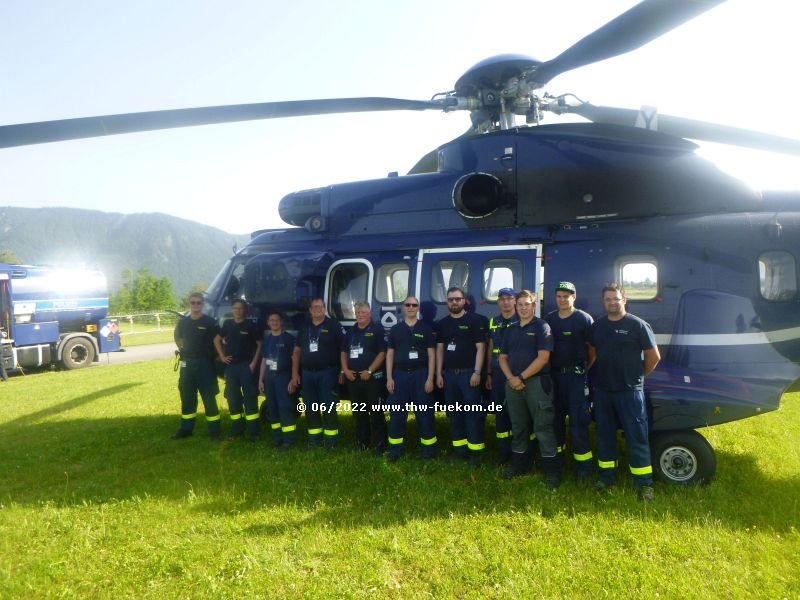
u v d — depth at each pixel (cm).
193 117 411
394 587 317
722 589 301
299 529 395
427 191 599
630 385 432
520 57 510
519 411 481
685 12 306
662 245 498
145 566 350
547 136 546
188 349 662
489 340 528
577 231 531
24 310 1455
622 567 325
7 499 487
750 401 439
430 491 454
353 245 625
